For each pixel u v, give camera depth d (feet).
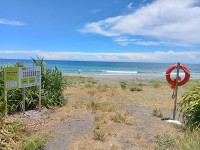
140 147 10.12
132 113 17.47
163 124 14.44
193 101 13.82
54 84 20.07
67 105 19.99
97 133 11.42
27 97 17.28
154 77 81.35
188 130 12.08
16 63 18.15
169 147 9.99
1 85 15.60
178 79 15.99
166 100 24.16
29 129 12.16
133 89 32.63
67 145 10.19
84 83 46.11
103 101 23.11
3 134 9.66
